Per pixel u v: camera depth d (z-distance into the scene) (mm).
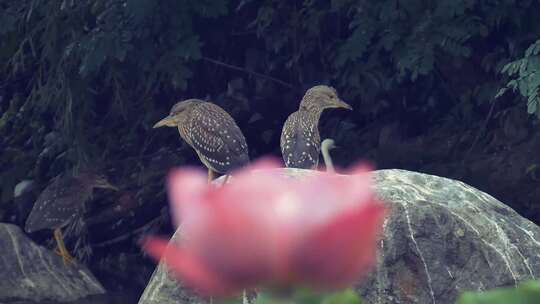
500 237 8352
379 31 14766
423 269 8094
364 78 15531
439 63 15547
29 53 17812
